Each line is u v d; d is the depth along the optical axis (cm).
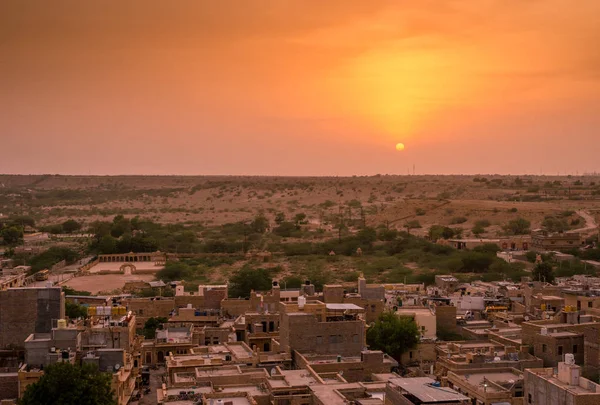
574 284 19238
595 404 7744
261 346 13862
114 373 10369
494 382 10231
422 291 19188
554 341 11706
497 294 18412
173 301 16875
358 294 16625
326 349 12100
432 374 11900
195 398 9394
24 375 9931
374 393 9650
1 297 12044
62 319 11369
